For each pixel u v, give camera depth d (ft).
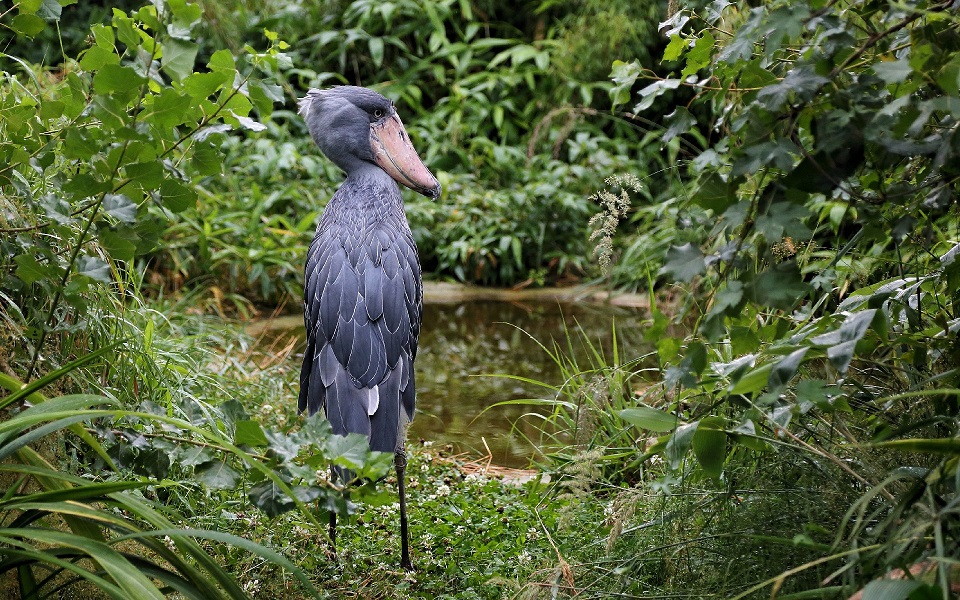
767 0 7.36
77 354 12.17
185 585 7.88
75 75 9.02
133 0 32.35
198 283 25.07
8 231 9.37
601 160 30.30
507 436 17.22
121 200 8.93
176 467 11.69
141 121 8.68
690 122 7.89
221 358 16.83
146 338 13.44
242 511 11.69
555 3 35.27
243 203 27.25
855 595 6.95
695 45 8.51
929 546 7.52
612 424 14.02
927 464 9.02
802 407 8.88
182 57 8.56
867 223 7.72
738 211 7.02
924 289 9.34
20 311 10.51
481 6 37.14
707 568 9.40
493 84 33.04
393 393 12.08
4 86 13.93
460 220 29.14
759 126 6.96
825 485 9.08
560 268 28.53
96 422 8.80
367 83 34.94
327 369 12.10
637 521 10.86
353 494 7.84
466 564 11.64
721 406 9.90
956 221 10.87
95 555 7.30
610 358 21.38
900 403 9.59
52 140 9.64
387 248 12.68
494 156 31.71
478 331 24.04
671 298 24.07
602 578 9.90
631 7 33.12
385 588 10.48
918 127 6.43
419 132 31.81
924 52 6.68
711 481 10.24
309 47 35.04
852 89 7.03
